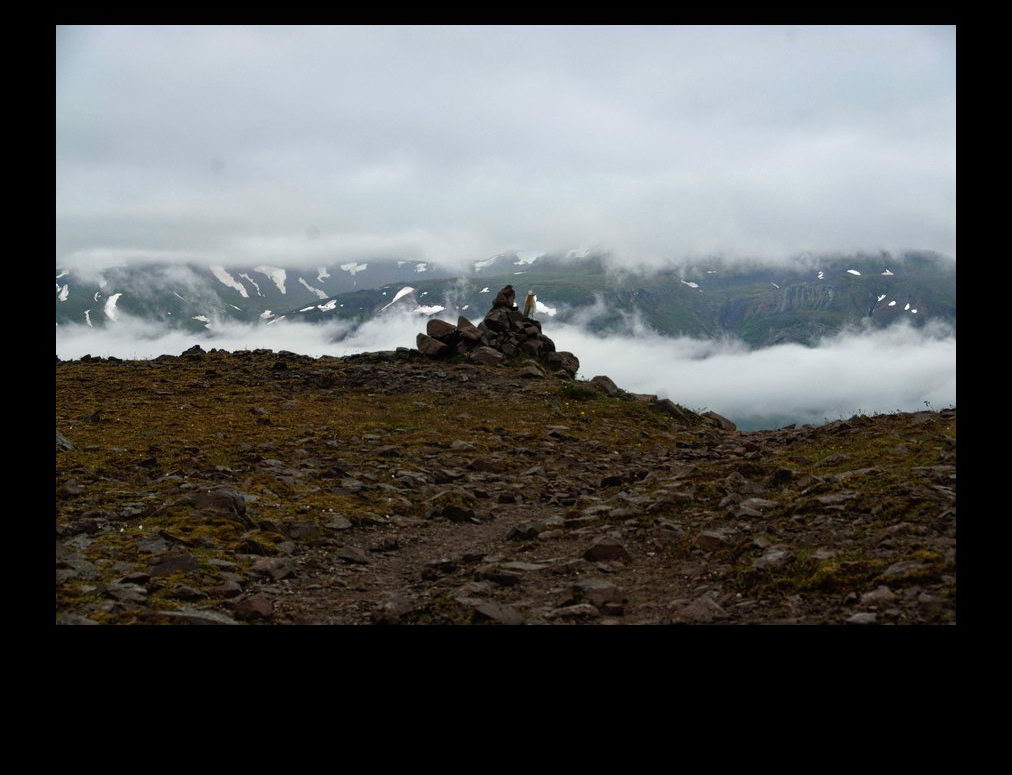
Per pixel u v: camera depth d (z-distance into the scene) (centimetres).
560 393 3503
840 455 1784
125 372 3609
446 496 1869
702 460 2352
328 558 1394
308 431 2600
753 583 1082
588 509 1650
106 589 1080
